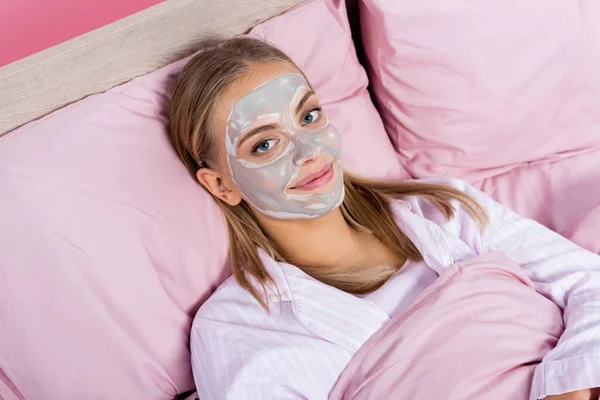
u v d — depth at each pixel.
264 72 0.85
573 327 0.83
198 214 0.93
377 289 0.93
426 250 0.95
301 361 0.84
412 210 1.02
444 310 0.84
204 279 0.95
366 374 0.83
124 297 0.87
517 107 1.10
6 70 0.80
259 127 0.84
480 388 0.79
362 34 1.11
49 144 0.82
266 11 1.01
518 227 0.98
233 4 0.96
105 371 0.88
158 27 0.90
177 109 0.88
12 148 0.80
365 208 1.01
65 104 0.86
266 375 0.83
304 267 0.97
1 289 0.80
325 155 0.86
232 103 0.84
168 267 0.91
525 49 1.06
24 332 0.83
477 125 1.11
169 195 0.90
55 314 0.83
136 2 1.10
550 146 1.15
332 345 0.86
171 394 0.96
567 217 1.09
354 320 0.86
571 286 0.91
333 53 1.06
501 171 1.17
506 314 0.85
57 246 0.82
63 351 0.85
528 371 0.82
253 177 0.86
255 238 0.96
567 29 1.06
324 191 0.86
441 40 1.04
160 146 0.91
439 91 1.08
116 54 0.88
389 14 1.02
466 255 0.97
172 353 0.93
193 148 0.89
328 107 1.08
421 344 0.82
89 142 0.85
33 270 0.81
